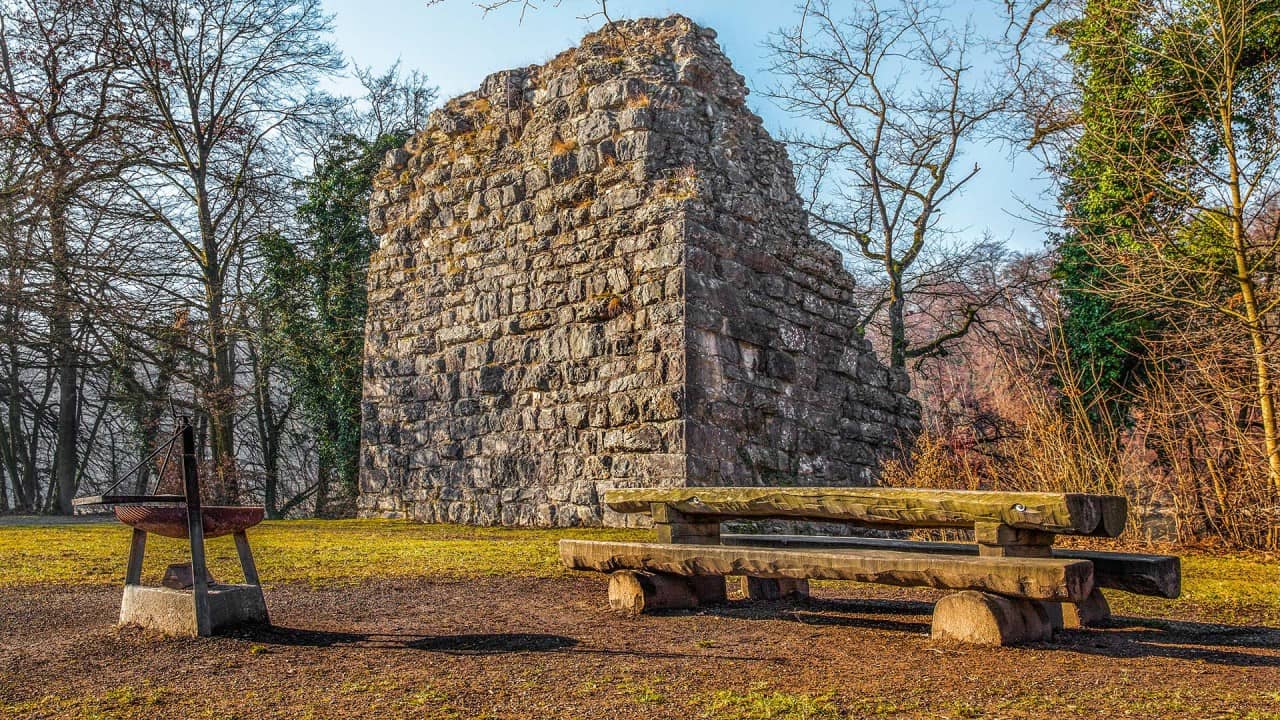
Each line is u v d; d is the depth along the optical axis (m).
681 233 11.05
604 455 11.43
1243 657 4.10
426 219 14.26
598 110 12.25
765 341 11.89
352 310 21.97
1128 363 14.09
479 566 7.43
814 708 3.29
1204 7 10.60
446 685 3.71
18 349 20.88
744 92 13.18
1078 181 13.35
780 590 5.84
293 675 3.90
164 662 4.13
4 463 26.08
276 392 25.70
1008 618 4.26
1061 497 4.05
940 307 24.70
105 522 15.16
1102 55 11.92
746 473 11.29
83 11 19.17
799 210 13.32
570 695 3.55
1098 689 3.53
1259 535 9.62
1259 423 10.63
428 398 13.79
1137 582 4.50
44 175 18.72
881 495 4.63
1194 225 10.64
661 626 4.91
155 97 20.14
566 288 12.18
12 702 3.57
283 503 28.22
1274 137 10.01
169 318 20.34
